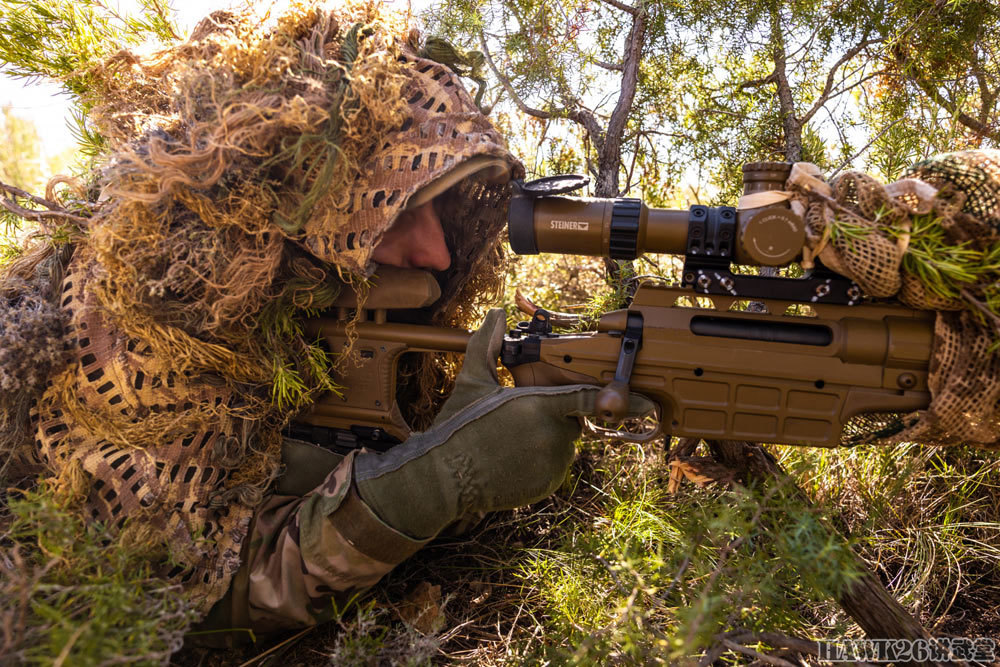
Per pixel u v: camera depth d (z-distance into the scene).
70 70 1.61
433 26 2.01
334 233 1.41
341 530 1.43
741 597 1.35
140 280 1.34
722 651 1.35
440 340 1.56
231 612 1.49
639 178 2.42
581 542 1.52
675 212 1.40
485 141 1.40
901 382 1.36
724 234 1.36
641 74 2.22
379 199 1.40
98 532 1.34
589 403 1.47
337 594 1.51
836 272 1.37
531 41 2.08
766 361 1.41
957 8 1.89
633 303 1.49
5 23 1.58
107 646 1.06
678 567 1.45
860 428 1.50
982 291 1.25
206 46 1.42
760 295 1.41
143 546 1.37
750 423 1.45
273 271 1.40
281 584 1.47
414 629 1.54
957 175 1.25
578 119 2.21
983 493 1.91
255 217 1.34
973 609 1.67
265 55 1.33
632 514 1.80
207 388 1.47
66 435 1.45
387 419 1.62
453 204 1.71
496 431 1.46
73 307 1.45
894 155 1.86
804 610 1.63
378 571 1.49
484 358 1.54
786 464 1.96
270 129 1.30
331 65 1.37
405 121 1.44
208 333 1.43
